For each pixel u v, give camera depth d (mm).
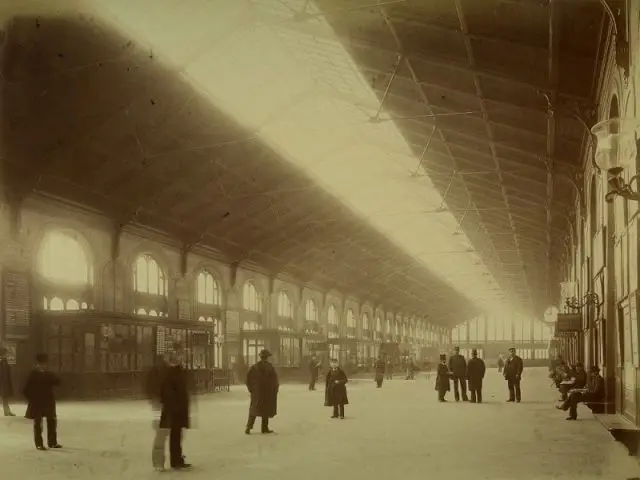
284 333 42031
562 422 16688
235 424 16734
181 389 10359
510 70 17812
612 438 13406
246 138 28125
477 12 15781
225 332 38219
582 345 26953
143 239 31500
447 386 24609
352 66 22938
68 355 25516
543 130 21875
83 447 12648
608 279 17438
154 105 24359
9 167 23703
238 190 32781
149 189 29375
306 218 39281
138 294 31219
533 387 35781
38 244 25469
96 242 28500
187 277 34875
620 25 13062
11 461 11008
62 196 26109
